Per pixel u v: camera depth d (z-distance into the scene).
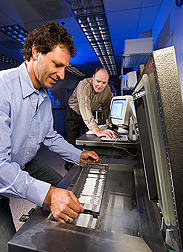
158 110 0.32
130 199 0.65
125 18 2.79
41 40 0.60
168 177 0.31
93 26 3.08
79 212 0.51
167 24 2.14
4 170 0.54
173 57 0.28
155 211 0.53
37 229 0.43
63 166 2.60
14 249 0.38
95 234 0.41
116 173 0.85
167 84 0.28
